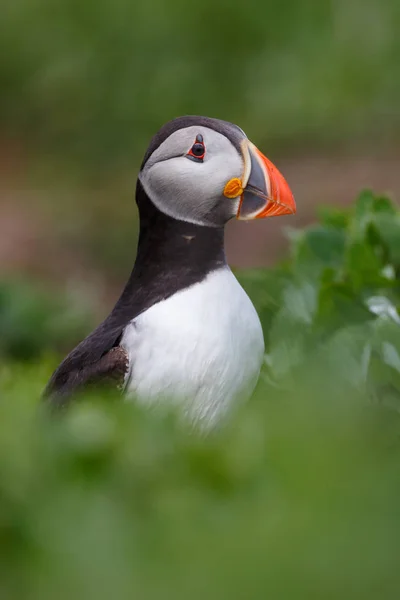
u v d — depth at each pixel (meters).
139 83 37.00
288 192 10.05
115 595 6.18
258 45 36.81
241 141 10.12
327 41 35.97
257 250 27.41
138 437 7.39
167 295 9.91
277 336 11.52
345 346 11.02
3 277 23.78
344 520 6.57
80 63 37.94
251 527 6.57
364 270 11.55
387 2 36.25
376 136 32.81
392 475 7.09
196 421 9.68
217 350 9.55
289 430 7.61
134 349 9.67
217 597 6.12
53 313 20.22
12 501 6.74
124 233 30.06
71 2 38.69
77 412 8.06
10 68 38.44
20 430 7.43
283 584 6.17
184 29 37.59
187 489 7.05
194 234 10.05
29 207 32.28
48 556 6.45
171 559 6.40
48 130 37.12
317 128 33.78
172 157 10.07
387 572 6.19
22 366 14.98
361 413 9.53
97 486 6.98
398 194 29.50
